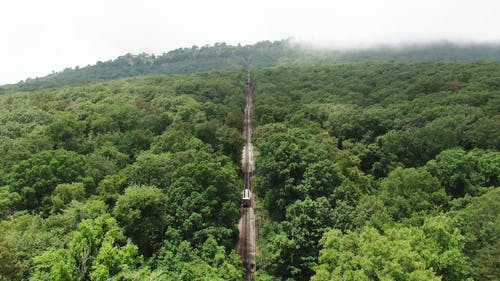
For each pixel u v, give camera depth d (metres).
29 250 40.53
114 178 66.06
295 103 147.00
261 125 123.44
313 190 63.44
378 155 90.81
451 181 70.69
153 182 64.25
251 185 91.69
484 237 43.59
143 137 93.94
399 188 62.75
